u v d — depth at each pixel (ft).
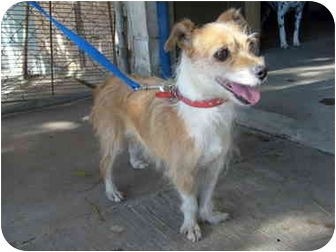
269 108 3.62
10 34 4.81
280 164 2.79
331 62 4.92
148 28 4.40
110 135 2.53
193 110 2.01
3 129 3.62
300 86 4.14
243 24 2.10
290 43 5.95
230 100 2.00
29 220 2.38
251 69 1.81
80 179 2.78
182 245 2.15
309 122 3.32
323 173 2.67
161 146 2.17
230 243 2.15
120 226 2.30
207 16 5.15
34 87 4.66
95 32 4.87
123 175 2.78
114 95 2.52
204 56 1.90
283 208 2.37
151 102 2.24
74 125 3.66
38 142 3.34
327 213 2.32
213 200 2.43
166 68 4.45
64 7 4.82
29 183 2.75
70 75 4.93
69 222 2.35
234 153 2.90
